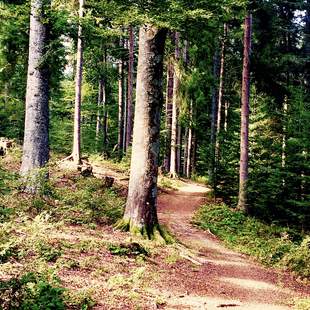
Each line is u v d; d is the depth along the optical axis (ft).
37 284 19.76
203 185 97.86
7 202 35.96
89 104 122.01
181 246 39.91
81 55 76.74
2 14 41.96
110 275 26.48
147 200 39.65
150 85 39.68
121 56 111.96
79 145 75.41
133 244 33.04
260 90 80.89
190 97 102.47
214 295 27.91
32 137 42.52
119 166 90.22
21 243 26.81
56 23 43.50
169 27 31.19
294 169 66.28
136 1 28.81
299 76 100.48
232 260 41.63
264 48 86.53
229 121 117.29
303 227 65.51
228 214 66.33
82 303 20.38
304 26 107.76
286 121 73.67
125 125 127.75
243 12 49.52
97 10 32.24
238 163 79.25
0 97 80.18
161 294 25.23
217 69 119.03
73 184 55.06
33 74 42.65
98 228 38.73
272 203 68.13
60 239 30.63
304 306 28.07
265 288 32.53
